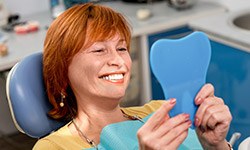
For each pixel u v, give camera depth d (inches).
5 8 118.0
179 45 48.9
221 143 52.7
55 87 58.2
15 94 59.9
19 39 104.6
